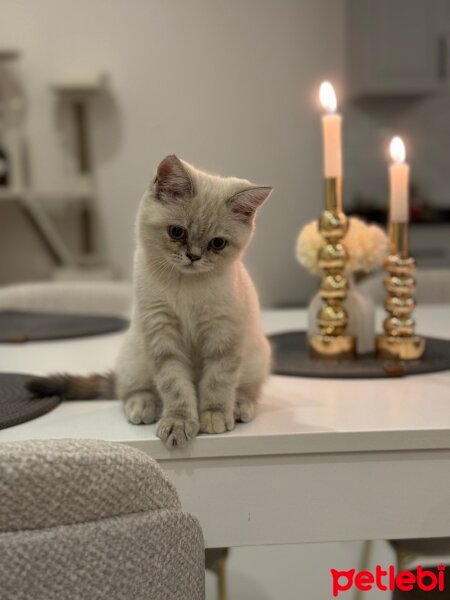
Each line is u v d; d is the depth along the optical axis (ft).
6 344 5.69
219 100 13.26
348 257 4.84
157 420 3.66
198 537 2.72
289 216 13.60
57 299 7.84
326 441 3.34
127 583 2.37
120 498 2.37
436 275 8.03
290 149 13.43
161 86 13.19
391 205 4.75
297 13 13.08
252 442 3.33
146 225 3.73
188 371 3.73
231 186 3.81
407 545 4.82
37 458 2.21
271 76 13.23
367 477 3.41
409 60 12.53
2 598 2.18
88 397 4.09
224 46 13.12
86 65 13.07
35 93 13.12
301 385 4.27
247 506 3.41
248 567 7.29
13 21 12.94
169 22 13.03
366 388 4.17
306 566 7.29
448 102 13.64
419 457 3.41
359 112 13.65
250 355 3.82
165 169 3.72
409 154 13.78
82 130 13.15
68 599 2.26
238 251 3.81
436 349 5.06
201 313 3.63
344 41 13.17
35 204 13.10
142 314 3.71
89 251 13.58
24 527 2.23
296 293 13.80
